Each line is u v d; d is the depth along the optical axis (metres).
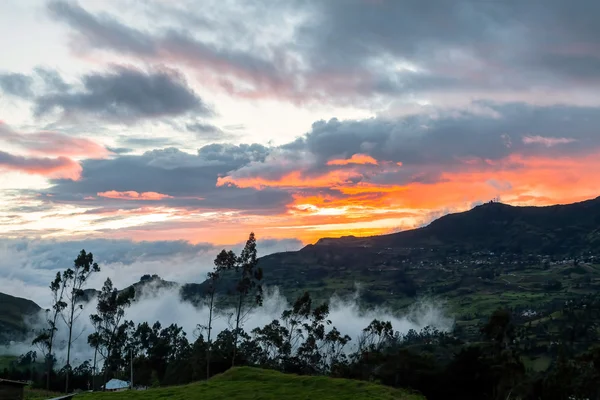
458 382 86.88
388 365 91.19
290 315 126.44
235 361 114.19
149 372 138.75
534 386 95.56
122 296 128.62
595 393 92.62
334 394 59.81
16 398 66.62
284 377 70.25
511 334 98.19
